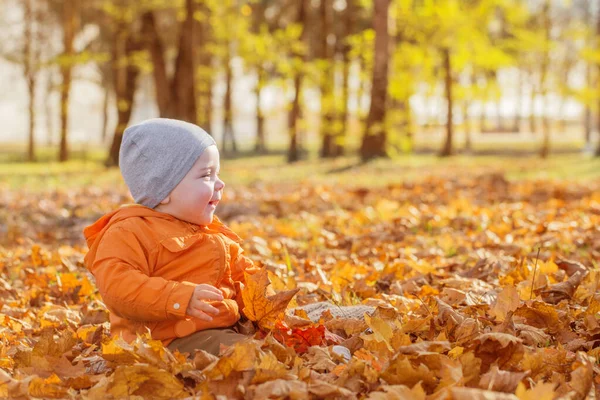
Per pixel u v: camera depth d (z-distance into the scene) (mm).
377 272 5277
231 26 27641
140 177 3213
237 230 7938
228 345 3023
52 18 36281
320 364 2965
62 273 5730
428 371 2631
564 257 5910
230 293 3326
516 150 42594
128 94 27375
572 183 14258
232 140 44688
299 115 30969
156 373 2668
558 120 67750
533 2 32750
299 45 27750
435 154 37719
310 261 5992
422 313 3873
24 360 3162
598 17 30781
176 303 2922
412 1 26531
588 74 33969
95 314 4359
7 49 34781
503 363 2908
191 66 24344
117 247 3053
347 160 26750
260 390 2518
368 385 2693
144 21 24656
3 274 5941
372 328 3207
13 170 24891
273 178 17672
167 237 3135
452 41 26750
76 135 76312
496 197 11320
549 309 3537
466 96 29344
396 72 26172
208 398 2479
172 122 3295
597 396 2672
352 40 26781
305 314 3600
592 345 3328
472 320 3293
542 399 2383
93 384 2951
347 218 9133
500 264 5273
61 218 10258
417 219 8352
